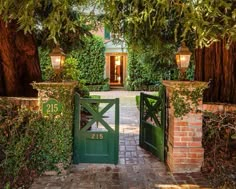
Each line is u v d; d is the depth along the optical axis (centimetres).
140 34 568
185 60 489
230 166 462
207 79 588
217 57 581
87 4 404
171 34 604
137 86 1944
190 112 483
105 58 2023
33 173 462
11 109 481
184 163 483
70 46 700
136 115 1061
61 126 480
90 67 1897
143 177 459
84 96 809
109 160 527
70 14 448
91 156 527
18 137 452
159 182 439
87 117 641
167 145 522
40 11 454
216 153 488
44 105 482
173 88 483
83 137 525
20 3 341
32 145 464
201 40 346
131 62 1934
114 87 2092
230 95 569
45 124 478
